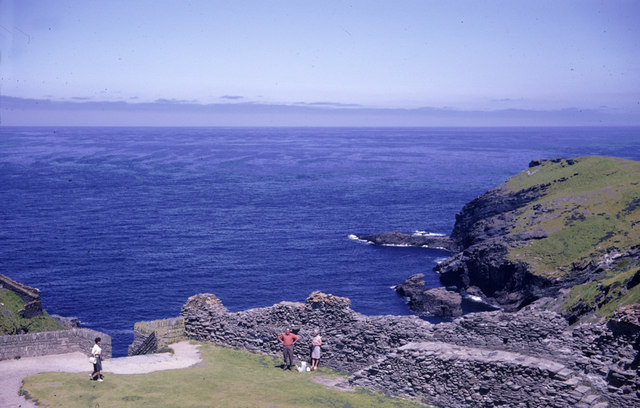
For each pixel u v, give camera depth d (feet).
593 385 77.46
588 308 123.24
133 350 130.00
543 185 438.40
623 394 73.77
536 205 400.06
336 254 445.78
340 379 100.37
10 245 460.96
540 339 89.10
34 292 139.95
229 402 83.82
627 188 383.45
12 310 133.90
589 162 452.35
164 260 418.51
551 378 77.51
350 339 104.83
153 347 122.52
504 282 342.44
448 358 86.89
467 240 426.51
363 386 95.25
